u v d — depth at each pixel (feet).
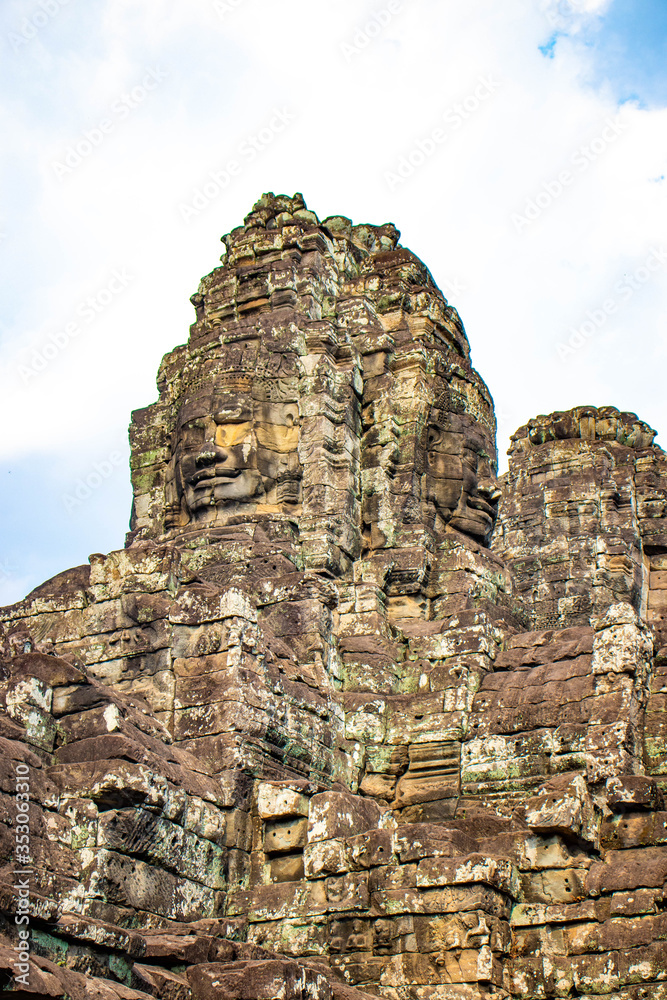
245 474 89.20
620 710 70.90
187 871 61.72
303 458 89.71
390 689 80.23
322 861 62.75
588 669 74.79
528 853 61.46
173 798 61.26
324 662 78.79
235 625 71.36
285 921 62.28
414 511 91.09
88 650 75.92
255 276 97.81
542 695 74.59
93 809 57.93
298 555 86.28
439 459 95.04
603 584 107.04
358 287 100.68
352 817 64.59
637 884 59.00
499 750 73.41
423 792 74.43
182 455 91.61
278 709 71.10
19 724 60.59
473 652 80.28
